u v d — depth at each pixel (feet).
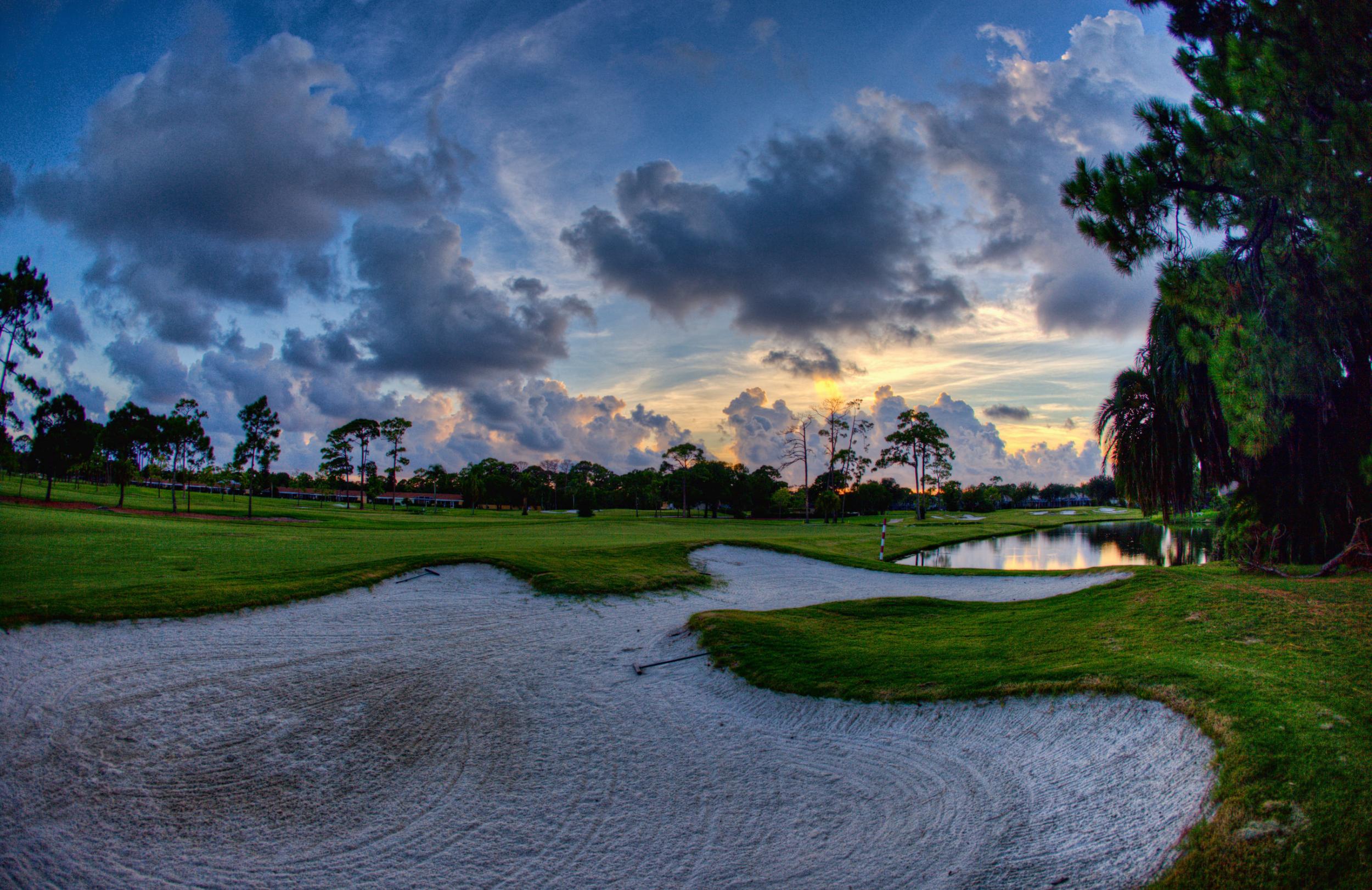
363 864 27.71
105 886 25.86
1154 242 42.47
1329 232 36.94
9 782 31.12
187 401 203.92
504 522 209.46
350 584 68.23
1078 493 618.44
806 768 34.88
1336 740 25.70
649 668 51.31
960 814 28.89
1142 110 42.75
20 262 136.98
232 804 31.48
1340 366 49.34
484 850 28.71
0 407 138.21
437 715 41.45
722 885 26.05
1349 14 32.24
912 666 44.29
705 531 183.42
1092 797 27.71
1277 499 69.82
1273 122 36.14
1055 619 52.80
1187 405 78.84
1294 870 20.94
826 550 128.77
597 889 26.16
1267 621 40.88
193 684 42.57
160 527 119.55
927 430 222.89
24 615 47.47
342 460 353.92
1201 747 27.86
